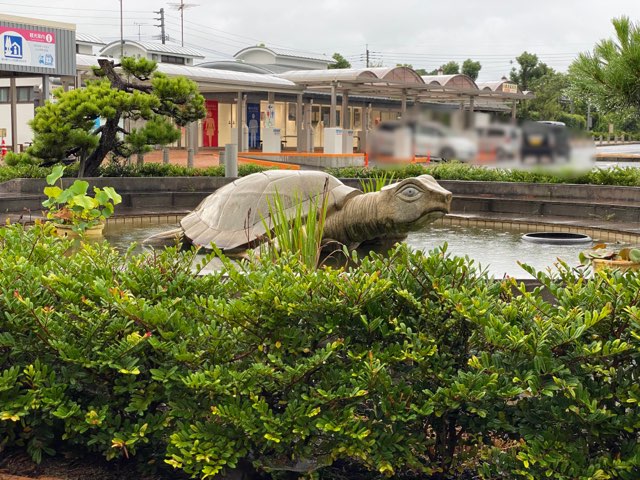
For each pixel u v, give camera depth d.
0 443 3.00
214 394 2.76
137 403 2.82
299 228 4.97
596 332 2.78
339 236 6.07
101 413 2.80
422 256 3.10
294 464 2.75
